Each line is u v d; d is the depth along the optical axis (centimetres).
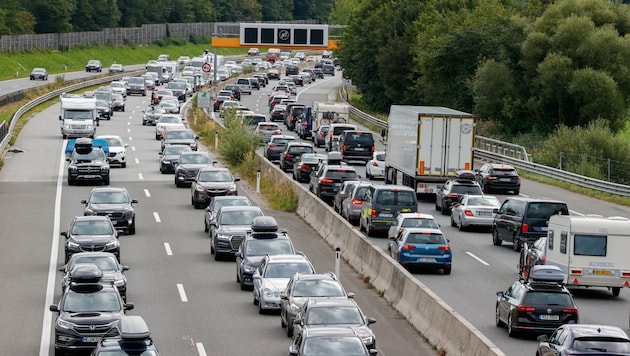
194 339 5459
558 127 17250
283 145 14325
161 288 6862
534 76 17950
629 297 6844
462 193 10175
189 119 19838
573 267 6662
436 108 11594
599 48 17000
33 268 7550
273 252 6875
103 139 13588
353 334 4369
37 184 11944
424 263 7294
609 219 6731
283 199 10550
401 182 11325
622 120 17075
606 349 4291
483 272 7444
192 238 8875
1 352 5197
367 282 7038
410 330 5694
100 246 7288
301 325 4862
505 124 18488
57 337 5088
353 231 7925
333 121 17550
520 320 5375
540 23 17962
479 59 19400
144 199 11019
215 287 6925
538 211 8250
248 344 5350
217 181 10631
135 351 4125
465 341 4872
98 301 5284
